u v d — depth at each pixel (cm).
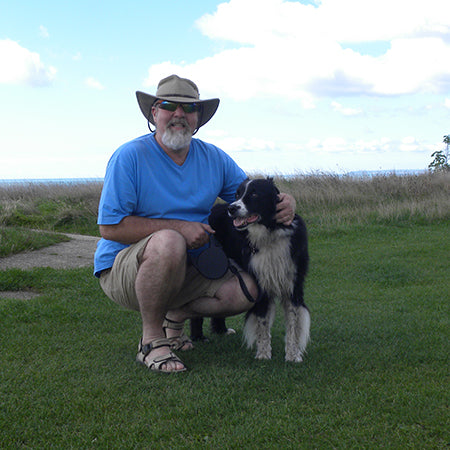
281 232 256
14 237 507
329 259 489
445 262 462
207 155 263
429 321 300
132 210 244
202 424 194
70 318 300
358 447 181
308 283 402
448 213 732
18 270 381
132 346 262
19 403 206
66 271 398
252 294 253
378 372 233
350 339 275
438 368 236
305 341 254
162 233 233
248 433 188
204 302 254
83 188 989
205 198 256
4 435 188
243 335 270
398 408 202
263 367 240
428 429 191
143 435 188
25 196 969
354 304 343
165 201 246
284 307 263
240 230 262
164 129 243
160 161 247
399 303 341
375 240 600
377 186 924
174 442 185
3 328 282
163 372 231
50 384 220
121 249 248
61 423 195
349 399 209
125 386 219
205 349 266
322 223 703
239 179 277
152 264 230
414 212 742
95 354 251
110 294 252
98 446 183
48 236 556
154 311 236
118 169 239
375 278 412
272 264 254
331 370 236
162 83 249
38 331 280
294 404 206
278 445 183
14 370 232
